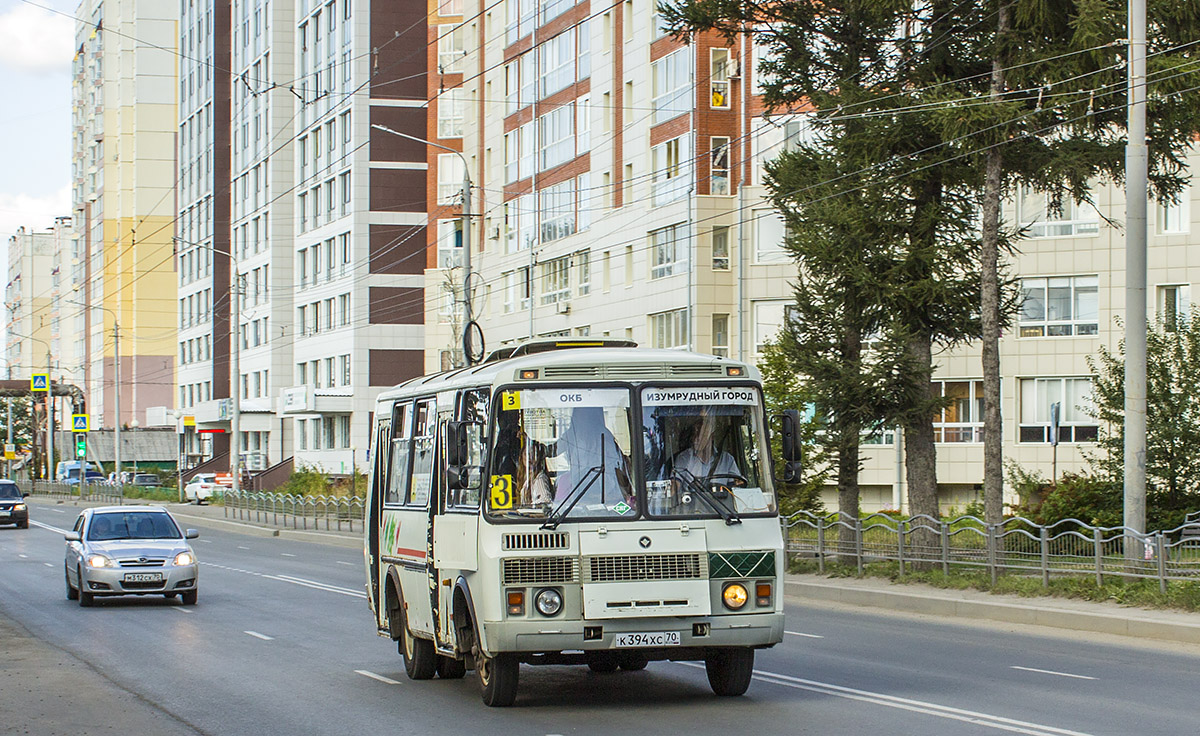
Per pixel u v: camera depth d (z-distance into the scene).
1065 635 17.58
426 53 76.06
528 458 11.29
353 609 22.27
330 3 79.31
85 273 143.12
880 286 24.72
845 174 25.86
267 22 85.44
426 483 13.20
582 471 11.32
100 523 24.45
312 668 15.10
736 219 46.75
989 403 24.23
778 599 11.40
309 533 47.09
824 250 25.02
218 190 96.00
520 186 60.81
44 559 36.59
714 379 11.73
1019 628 18.48
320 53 80.69
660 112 49.25
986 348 24.30
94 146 137.50
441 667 13.91
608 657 11.43
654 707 11.64
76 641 18.14
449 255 69.06
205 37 98.94
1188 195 42.16
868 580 24.50
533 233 59.41
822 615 20.75
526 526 11.11
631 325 51.06
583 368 11.54
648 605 11.08
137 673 14.84
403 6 75.44
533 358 11.62
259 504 56.38
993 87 24.22
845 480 27.77
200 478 76.81
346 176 77.25
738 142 47.03
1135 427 20.38
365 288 75.31
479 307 64.94
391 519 14.63
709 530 11.30
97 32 136.00
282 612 21.89
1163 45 22.34
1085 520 29.19
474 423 11.78
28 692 13.46
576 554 11.09
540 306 58.75
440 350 68.81
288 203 84.69
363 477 59.84
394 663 15.49
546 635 10.98
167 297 118.44
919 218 25.28
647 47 50.12
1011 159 24.69
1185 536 18.91
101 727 11.38
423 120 76.00
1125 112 23.59
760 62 28.00
